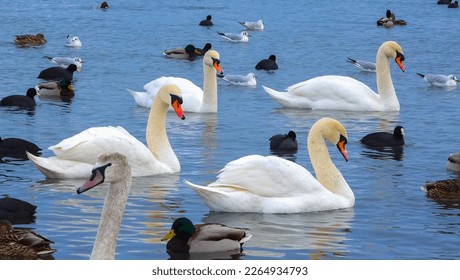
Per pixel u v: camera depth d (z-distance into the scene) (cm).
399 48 3575
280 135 2755
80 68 4478
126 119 3194
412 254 1725
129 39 5791
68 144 2295
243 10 7869
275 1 8612
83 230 1825
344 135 2145
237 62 4984
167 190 2198
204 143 2812
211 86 3416
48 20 6725
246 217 1972
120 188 1270
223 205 1995
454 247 1772
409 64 4925
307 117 3369
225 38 6069
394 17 6994
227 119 3281
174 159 2417
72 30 6178
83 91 3841
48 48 5284
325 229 1892
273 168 2034
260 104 3662
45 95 3684
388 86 3559
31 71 4419
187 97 3438
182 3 8325
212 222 1922
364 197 2166
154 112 2441
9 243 1645
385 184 2298
